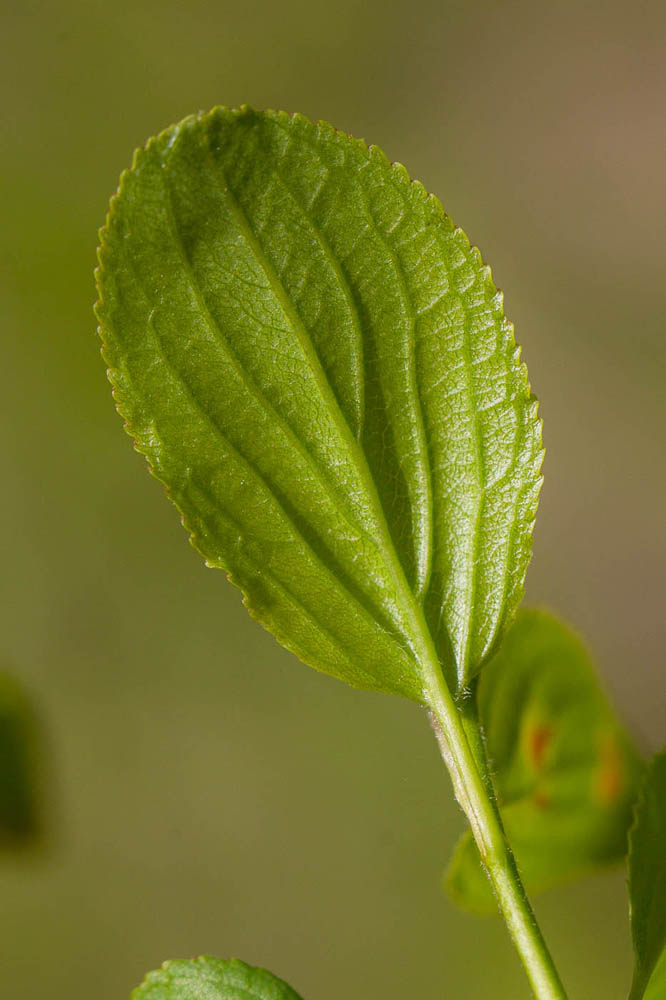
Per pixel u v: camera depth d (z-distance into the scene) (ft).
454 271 0.68
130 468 1.58
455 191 1.64
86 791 1.42
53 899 1.37
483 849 0.67
